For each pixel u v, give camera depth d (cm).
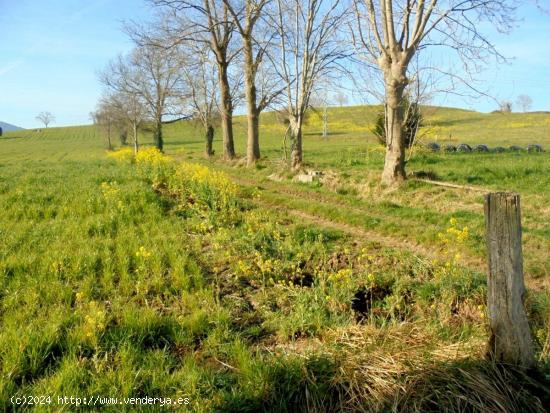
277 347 467
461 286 580
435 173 1423
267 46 1905
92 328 444
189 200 1162
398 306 553
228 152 2766
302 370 396
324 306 554
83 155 5494
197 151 4531
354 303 587
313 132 6938
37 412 342
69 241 756
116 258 683
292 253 738
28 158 5091
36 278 593
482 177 1418
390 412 354
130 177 1412
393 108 1313
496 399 354
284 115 2162
